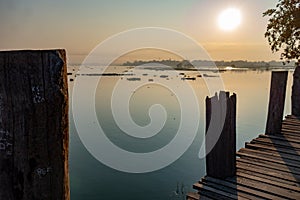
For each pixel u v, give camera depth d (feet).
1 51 3.10
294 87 25.79
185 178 36.52
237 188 11.67
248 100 92.68
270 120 19.72
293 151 16.10
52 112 3.25
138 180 35.96
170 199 31.86
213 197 11.12
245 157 15.24
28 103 3.14
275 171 13.26
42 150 3.28
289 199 10.77
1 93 3.12
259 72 357.00
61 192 3.48
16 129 3.17
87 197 32.53
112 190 33.96
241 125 58.59
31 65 3.11
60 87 3.26
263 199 10.84
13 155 3.21
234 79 202.69
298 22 34.63
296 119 24.30
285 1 35.96
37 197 3.34
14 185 3.27
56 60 3.18
